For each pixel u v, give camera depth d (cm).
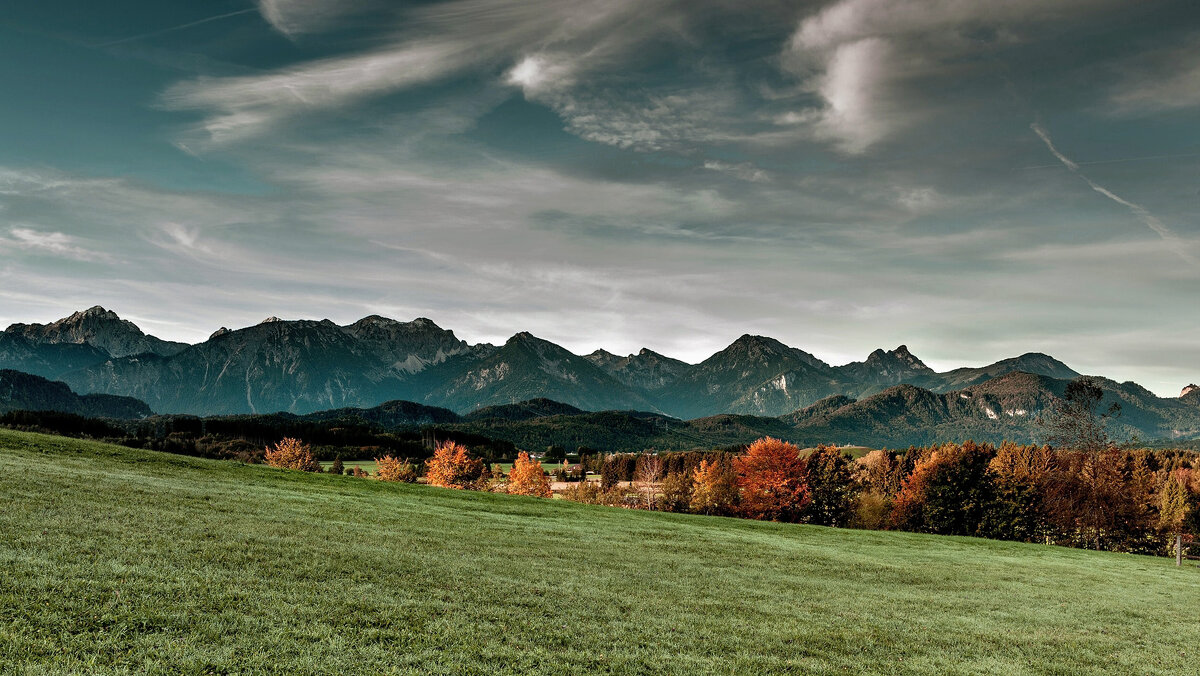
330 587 1517
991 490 8006
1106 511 7819
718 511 9300
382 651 1139
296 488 3769
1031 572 3506
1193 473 10475
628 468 17088
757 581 2398
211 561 1605
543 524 3450
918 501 8344
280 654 1066
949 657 1575
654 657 1307
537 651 1248
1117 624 2223
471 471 9975
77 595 1196
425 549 2231
